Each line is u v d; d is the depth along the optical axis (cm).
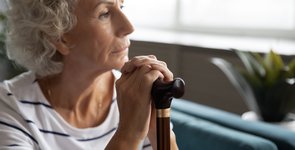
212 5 268
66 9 88
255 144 123
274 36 237
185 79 258
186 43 252
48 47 93
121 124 79
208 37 266
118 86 80
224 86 235
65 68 96
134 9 318
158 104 71
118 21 88
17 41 96
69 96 98
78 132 97
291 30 229
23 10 91
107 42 89
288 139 130
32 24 90
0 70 202
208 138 135
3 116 91
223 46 232
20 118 92
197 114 157
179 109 164
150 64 79
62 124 96
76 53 92
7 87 96
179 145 146
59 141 96
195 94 253
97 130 100
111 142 78
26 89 96
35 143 92
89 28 88
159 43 267
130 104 78
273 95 168
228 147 128
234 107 230
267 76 168
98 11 87
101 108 102
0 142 88
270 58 173
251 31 248
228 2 259
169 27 297
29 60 96
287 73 167
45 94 98
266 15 240
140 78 78
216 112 157
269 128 139
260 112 175
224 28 263
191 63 252
